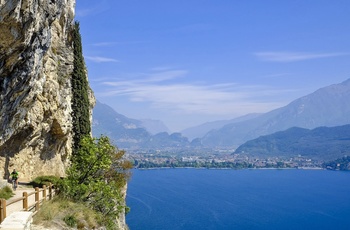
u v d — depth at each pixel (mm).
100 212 33000
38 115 38000
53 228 24125
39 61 28125
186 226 122000
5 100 26844
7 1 18734
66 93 45594
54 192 32250
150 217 132125
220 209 157875
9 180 35375
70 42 49469
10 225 17844
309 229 128875
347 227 133000
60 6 28484
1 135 29766
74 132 51031
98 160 37031
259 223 134875
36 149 42094
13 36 21469
